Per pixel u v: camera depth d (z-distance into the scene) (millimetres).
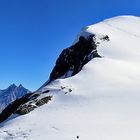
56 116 44656
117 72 60656
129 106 45938
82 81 56469
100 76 58062
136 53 73812
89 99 49344
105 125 40156
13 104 72062
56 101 50969
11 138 38875
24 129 41156
